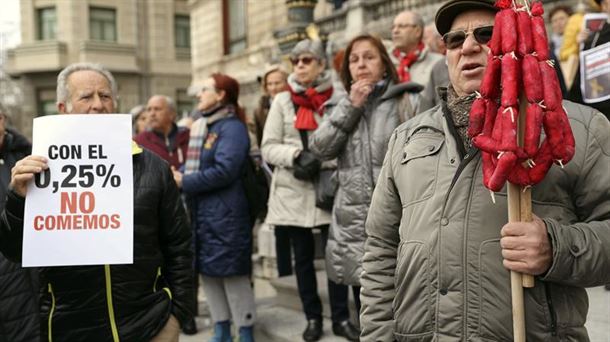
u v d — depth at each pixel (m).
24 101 28.97
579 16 5.51
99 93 2.43
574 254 1.55
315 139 3.53
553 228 1.58
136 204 2.32
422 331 1.77
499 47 1.59
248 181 4.16
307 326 4.24
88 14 28.39
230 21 16.98
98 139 2.21
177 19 30.27
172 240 2.49
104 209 2.18
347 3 10.54
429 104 3.44
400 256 1.85
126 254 2.16
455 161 1.77
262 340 4.55
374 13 9.96
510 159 1.49
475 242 1.68
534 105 1.52
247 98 15.10
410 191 1.84
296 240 4.24
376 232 2.02
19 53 28.44
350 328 4.04
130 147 2.23
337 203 3.52
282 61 7.49
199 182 4.03
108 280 2.26
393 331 1.95
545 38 1.55
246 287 4.25
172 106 5.48
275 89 5.68
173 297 2.45
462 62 1.83
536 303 1.64
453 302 1.70
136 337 2.30
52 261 2.13
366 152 3.38
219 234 4.06
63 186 2.18
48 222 2.15
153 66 29.66
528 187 1.57
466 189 1.72
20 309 2.79
